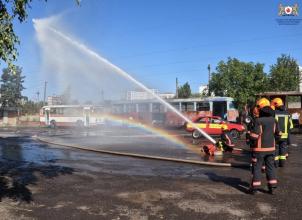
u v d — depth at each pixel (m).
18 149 20.44
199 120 27.25
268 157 8.70
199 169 12.49
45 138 28.58
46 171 12.48
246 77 42.47
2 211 7.43
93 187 9.66
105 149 19.23
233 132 26.98
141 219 6.95
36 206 7.84
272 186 8.67
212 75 45.69
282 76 49.66
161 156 15.84
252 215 7.13
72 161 14.99
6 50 6.73
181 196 8.57
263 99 8.91
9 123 69.38
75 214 7.28
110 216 7.14
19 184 10.18
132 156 16.39
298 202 8.01
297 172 11.61
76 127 48.66
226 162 13.75
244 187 9.47
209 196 8.55
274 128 8.69
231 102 37.56
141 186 9.70
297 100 32.72
